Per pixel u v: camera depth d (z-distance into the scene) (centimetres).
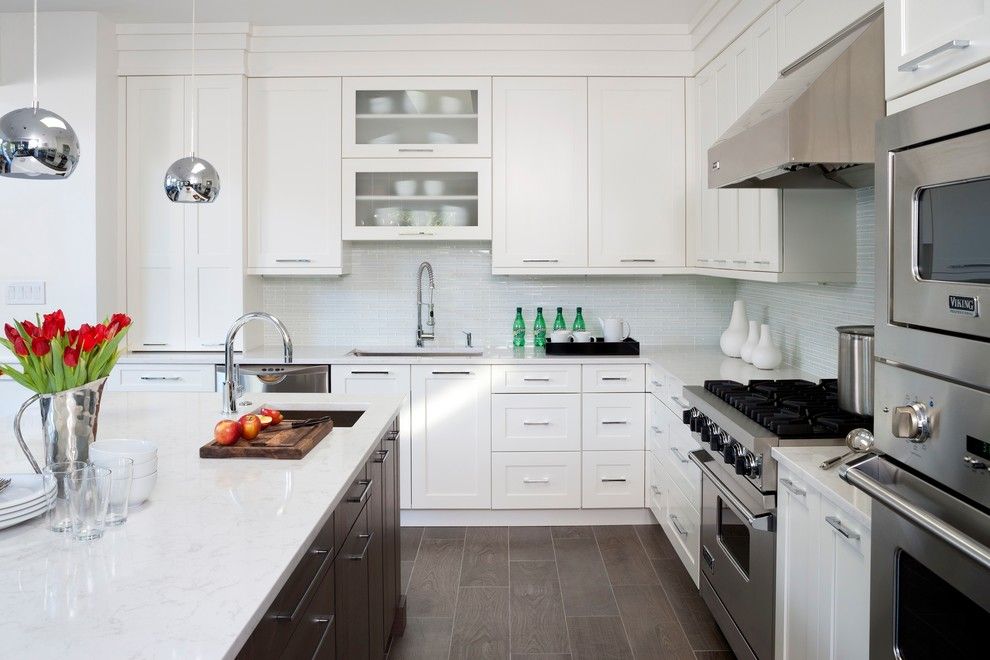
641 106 441
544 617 315
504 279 483
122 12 412
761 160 241
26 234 412
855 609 172
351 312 484
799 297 384
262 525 160
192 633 111
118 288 437
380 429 256
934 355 128
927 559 131
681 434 346
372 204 445
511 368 424
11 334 181
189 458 216
